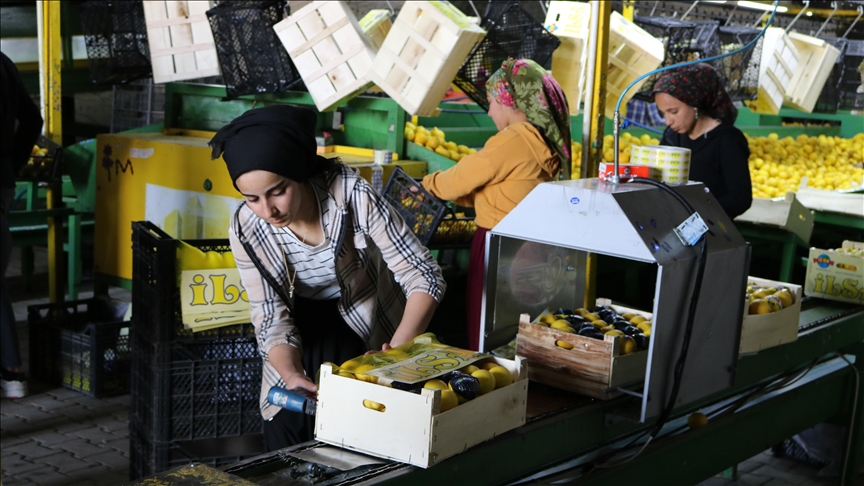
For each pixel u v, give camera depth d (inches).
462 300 185.8
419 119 221.6
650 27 225.9
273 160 72.1
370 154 183.3
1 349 167.3
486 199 133.3
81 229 213.8
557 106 132.0
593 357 82.6
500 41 165.9
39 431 154.9
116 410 167.0
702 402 100.2
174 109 210.4
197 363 115.9
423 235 145.9
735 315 88.9
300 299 92.4
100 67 209.8
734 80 240.8
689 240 79.7
